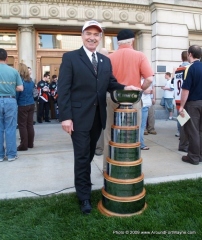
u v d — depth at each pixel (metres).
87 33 2.56
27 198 2.86
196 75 3.93
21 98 4.95
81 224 2.33
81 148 2.57
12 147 4.39
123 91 2.48
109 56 3.25
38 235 2.18
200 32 10.44
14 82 4.36
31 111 5.24
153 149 5.18
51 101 10.09
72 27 9.28
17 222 2.39
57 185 3.27
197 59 4.13
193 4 9.95
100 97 2.60
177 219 2.40
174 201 2.75
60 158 4.56
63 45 9.94
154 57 9.85
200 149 4.30
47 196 2.91
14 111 4.37
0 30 9.27
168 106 9.67
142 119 5.04
